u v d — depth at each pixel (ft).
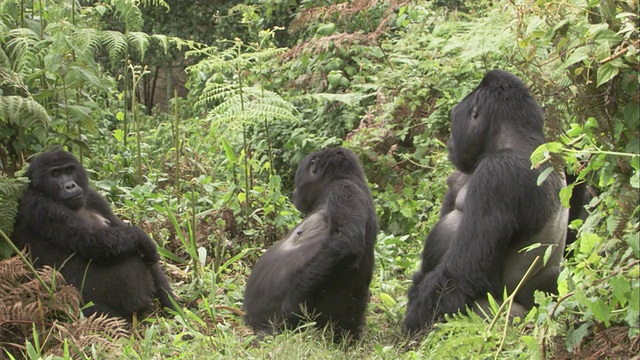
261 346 18.84
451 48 33.60
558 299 14.82
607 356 14.60
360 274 21.29
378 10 40.65
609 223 14.51
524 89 20.56
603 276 14.55
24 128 26.04
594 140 15.19
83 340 19.57
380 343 20.80
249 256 28.55
